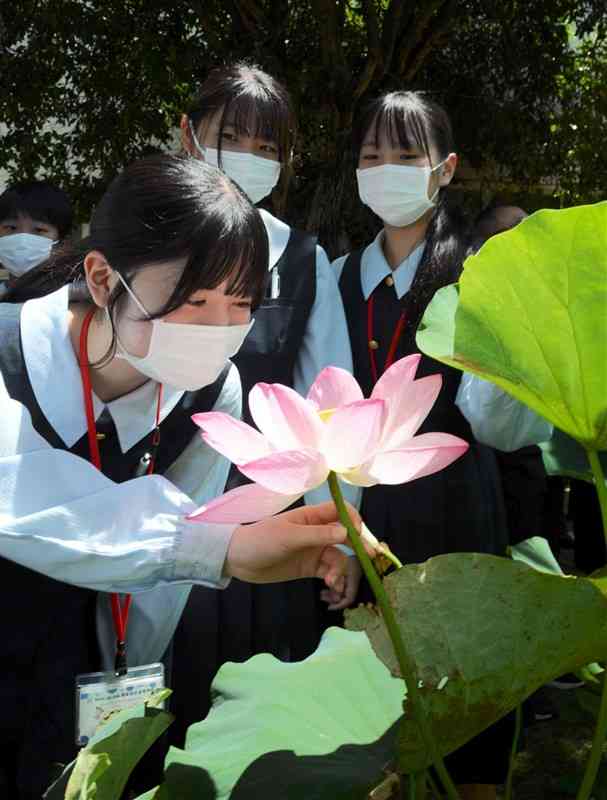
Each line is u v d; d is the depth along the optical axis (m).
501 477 2.58
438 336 0.92
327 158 6.21
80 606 1.30
